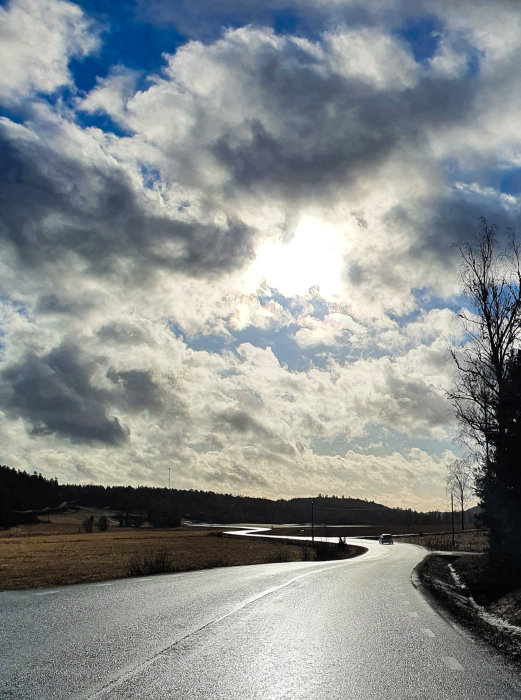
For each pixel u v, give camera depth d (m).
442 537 118.62
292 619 12.55
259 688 6.89
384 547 88.25
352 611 14.23
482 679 7.62
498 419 26.94
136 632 10.28
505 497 27.88
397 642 10.13
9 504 169.00
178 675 7.39
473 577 31.55
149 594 16.55
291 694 6.68
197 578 23.36
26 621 11.22
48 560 41.84
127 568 30.08
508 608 17.89
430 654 9.16
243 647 9.30
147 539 101.88
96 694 6.41
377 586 21.39
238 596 16.73
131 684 6.89
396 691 6.94
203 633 10.41
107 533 133.62
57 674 7.23
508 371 27.52
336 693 6.79
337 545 81.00
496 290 29.16
